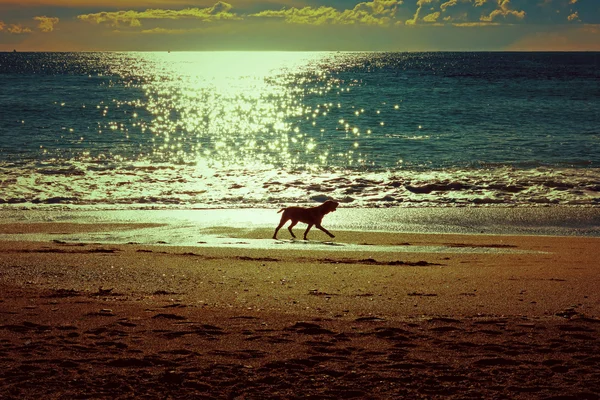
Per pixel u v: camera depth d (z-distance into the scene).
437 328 7.62
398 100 65.06
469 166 27.61
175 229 16.61
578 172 26.06
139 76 125.62
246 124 45.62
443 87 83.88
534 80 95.94
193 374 5.88
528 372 6.06
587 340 7.17
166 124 45.03
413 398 5.41
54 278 10.67
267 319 8.01
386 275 11.27
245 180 24.42
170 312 8.34
